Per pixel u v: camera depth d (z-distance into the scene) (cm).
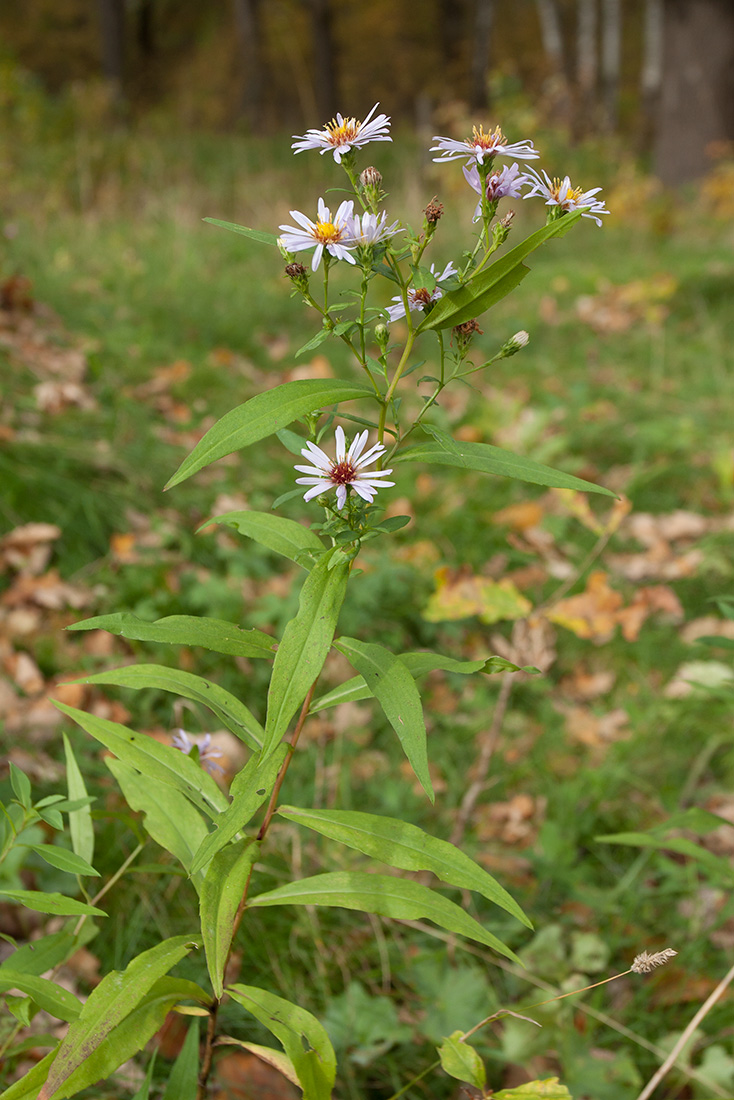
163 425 479
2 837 170
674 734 316
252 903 140
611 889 255
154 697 305
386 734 308
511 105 1318
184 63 2533
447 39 2556
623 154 1402
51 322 555
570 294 812
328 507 130
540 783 294
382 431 133
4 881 193
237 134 1689
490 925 235
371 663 126
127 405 461
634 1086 198
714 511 459
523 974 221
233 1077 191
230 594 344
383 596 363
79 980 202
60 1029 186
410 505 435
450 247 806
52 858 141
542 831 261
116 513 384
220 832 118
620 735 320
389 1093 199
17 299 539
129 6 2442
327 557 127
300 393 122
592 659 358
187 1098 140
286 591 365
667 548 415
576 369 633
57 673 306
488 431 496
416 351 617
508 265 127
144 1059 190
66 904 133
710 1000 174
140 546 368
